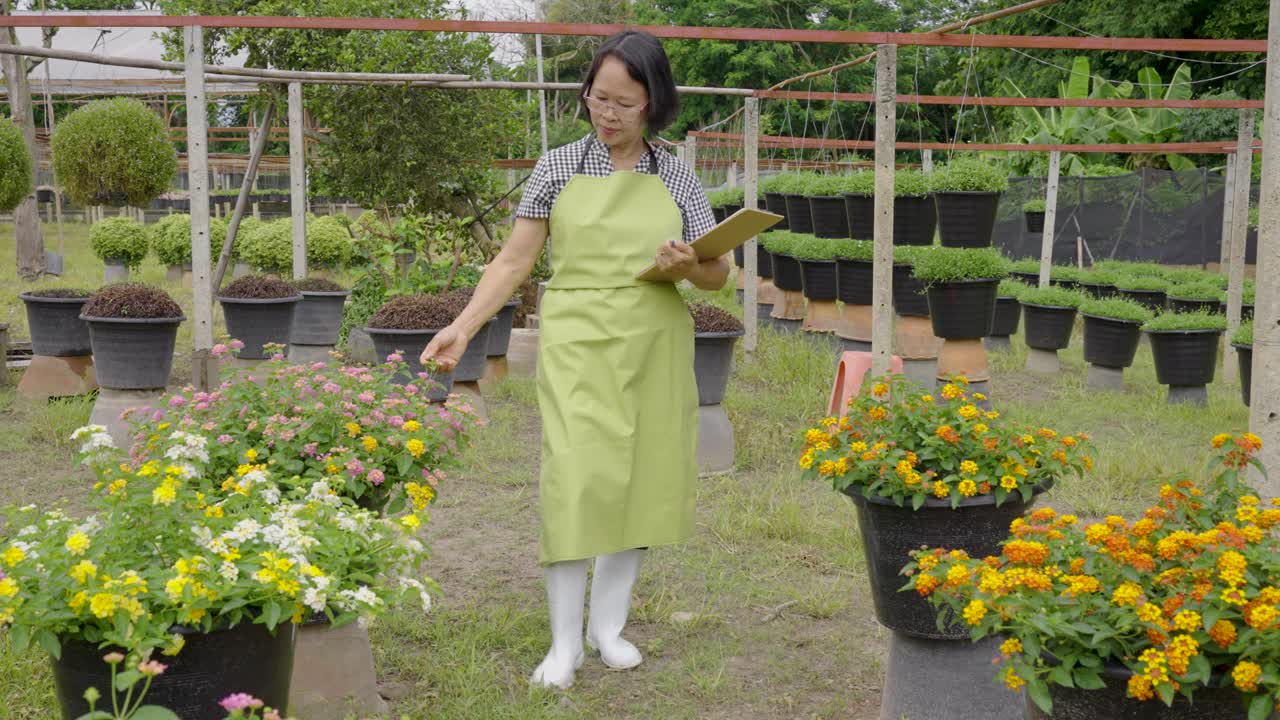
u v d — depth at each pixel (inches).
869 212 316.8
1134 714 84.7
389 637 147.2
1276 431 137.9
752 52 1332.4
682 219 131.3
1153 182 668.7
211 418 130.0
